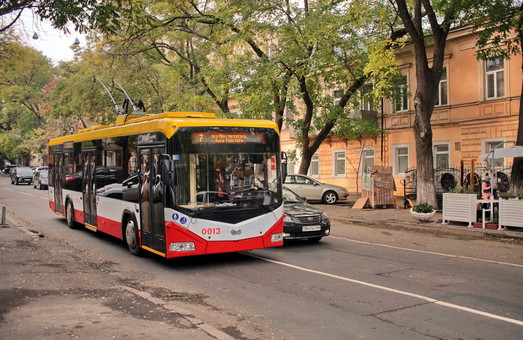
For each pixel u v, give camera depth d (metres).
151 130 9.79
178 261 10.18
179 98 27.34
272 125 10.01
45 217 18.97
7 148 68.88
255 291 7.57
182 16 22.70
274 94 22.20
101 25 9.63
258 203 9.63
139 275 8.84
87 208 13.92
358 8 18.61
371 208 21.50
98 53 32.00
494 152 15.80
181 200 8.96
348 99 23.23
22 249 10.98
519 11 16.31
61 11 8.97
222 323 5.93
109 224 12.16
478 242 12.79
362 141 29.75
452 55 24.55
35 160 87.62
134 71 30.41
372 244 12.37
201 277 8.65
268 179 9.85
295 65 20.83
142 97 33.03
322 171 33.00
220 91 25.42
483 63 23.23
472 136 23.77
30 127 65.88
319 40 20.11
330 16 19.75
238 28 21.89
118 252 11.29
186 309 6.57
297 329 5.68
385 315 6.21
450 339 5.31
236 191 9.44
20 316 5.83
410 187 25.81
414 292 7.37
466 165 23.89
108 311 6.12
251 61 21.72
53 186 17.92
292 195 13.54
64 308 6.24
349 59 21.47
